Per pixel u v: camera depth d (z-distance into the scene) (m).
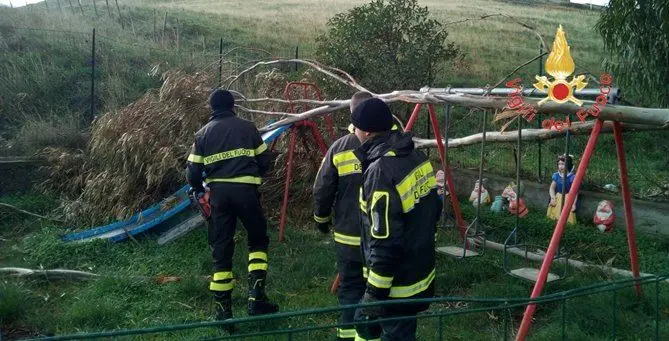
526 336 4.62
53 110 10.53
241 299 5.36
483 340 4.58
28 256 6.22
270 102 8.72
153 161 7.34
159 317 4.93
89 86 11.22
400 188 3.05
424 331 4.67
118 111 8.27
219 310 4.79
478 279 5.85
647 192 8.42
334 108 6.89
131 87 11.45
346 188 4.16
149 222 6.73
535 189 8.44
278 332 2.59
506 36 21.55
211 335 4.60
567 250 6.85
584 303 4.94
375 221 3.03
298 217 7.58
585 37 21.55
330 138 8.09
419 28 9.92
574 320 4.75
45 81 10.95
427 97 5.71
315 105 7.98
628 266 6.37
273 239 6.92
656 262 6.32
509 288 5.42
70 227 7.26
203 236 6.65
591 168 9.49
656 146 10.62
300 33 18.88
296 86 8.80
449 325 4.83
